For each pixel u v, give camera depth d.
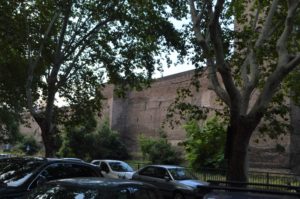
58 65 22.67
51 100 22.66
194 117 17.44
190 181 19.19
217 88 14.30
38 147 62.94
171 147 43.56
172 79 48.84
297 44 16.59
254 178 28.56
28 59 23.56
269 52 15.50
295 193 5.89
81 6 22.75
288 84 18.23
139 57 24.52
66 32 23.72
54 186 7.09
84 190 6.81
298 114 32.41
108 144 47.38
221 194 6.20
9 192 9.25
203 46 14.03
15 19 21.89
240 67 16.67
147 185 7.54
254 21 16.64
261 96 13.03
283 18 16.16
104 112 56.53
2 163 10.72
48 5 22.14
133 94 54.38
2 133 48.94
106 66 25.50
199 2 16.03
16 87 27.12
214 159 31.47
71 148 44.16
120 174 24.20
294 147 32.72
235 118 13.13
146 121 51.75
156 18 21.34
